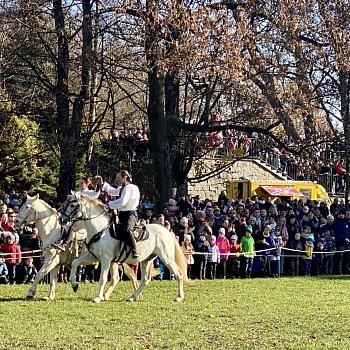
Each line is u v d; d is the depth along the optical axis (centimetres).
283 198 3616
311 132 3186
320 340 1241
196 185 4084
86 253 1717
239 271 2517
